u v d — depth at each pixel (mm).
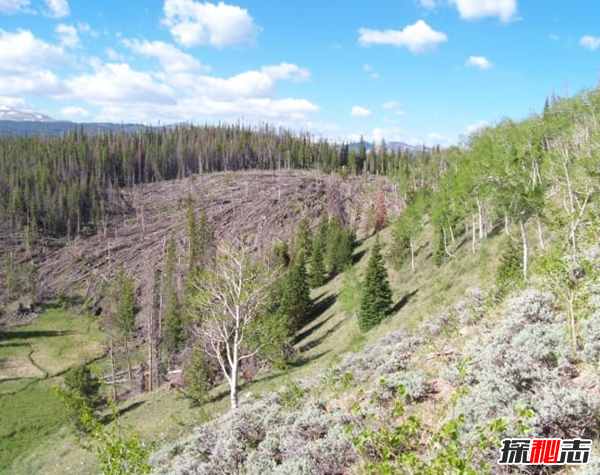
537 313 14000
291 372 34875
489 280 28812
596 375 10125
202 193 128500
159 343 57750
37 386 55406
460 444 8039
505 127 47312
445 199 50750
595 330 11031
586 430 8414
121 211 122625
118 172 147875
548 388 9109
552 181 39375
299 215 112500
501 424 5988
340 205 115438
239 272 24328
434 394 12062
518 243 33469
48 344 71188
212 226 107938
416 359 16109
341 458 9961
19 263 98875
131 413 38250
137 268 96250
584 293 12648
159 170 150875
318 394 16844
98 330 77688
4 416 46500
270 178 137000
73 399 10570
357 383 16125
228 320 25531
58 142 153125
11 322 79500
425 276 50469
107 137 164250
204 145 157875
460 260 45844
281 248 77750
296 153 164500
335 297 62156
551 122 44406
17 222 110312
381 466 6090
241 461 11977
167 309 62250
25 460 37125
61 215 113625
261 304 25766
